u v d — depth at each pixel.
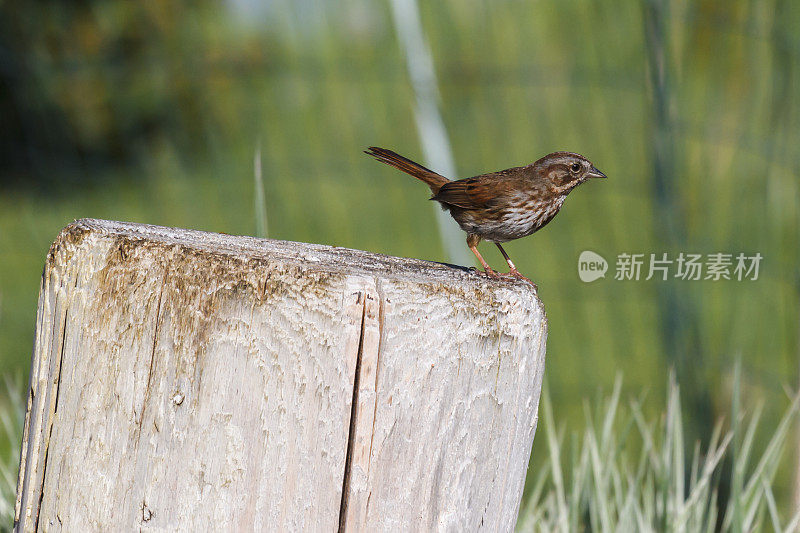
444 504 3.56
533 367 3.75
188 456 3.39
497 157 9.99
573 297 11.12
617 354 10.70
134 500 3.43
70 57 9.68
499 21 9.57
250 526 3.39
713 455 7.14
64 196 9.98
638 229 10.62
